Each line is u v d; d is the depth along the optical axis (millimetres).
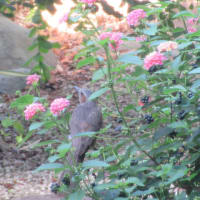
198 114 6965
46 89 22922
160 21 9117
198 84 6562
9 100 21188
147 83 8883
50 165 5980
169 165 6227
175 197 6875
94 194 6684
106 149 7688
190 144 6863
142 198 7254
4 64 23609
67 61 26594
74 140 11148
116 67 6891
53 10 10008
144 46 8484
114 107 18578
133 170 6926
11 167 15281
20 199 11500
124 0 10055
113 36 6988
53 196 11383
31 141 17156
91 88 22516
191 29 8594
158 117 8188
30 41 25234
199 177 7152
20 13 28188
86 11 7539
